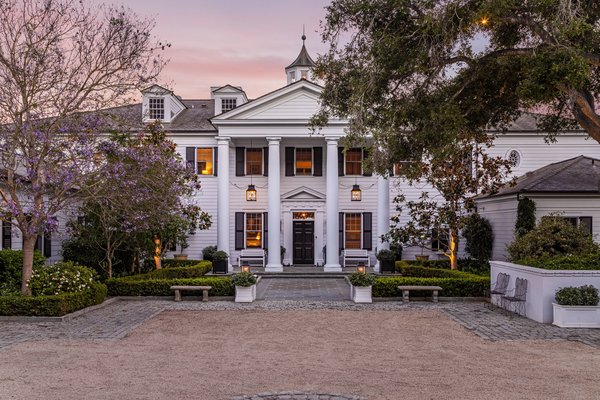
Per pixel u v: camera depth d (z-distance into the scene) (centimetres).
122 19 1481
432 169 2028
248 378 791
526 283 1341
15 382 764
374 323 1273
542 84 1104
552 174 2234
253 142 2952
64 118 1445
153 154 1658
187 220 2211
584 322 1206
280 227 2894
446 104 1266
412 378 789
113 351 971
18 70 1377
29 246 1439
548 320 1267
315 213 2941
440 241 2386
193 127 2914
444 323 1273
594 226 2111
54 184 1453
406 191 2773
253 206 2942
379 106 1403
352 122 1332
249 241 2956
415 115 1329
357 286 1633
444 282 1697
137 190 1555
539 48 1158
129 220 1697
